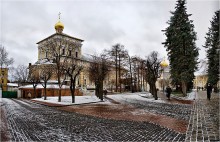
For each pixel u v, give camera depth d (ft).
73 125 40.83
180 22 127.44
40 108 81.10
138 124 41.29
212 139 27.43
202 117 47.65
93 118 51.16
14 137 30.30
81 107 84.02
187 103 88.58
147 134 31.96
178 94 133.59
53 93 164.66
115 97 139.74
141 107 76.89
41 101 117.91
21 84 241.76
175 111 61.87
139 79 247.09
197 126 37.04
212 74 131.95
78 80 236.43
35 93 167.63
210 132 31.71
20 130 35.68
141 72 230.68
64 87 168.76
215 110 59.77
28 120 48.03
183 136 30.04
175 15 132.26
